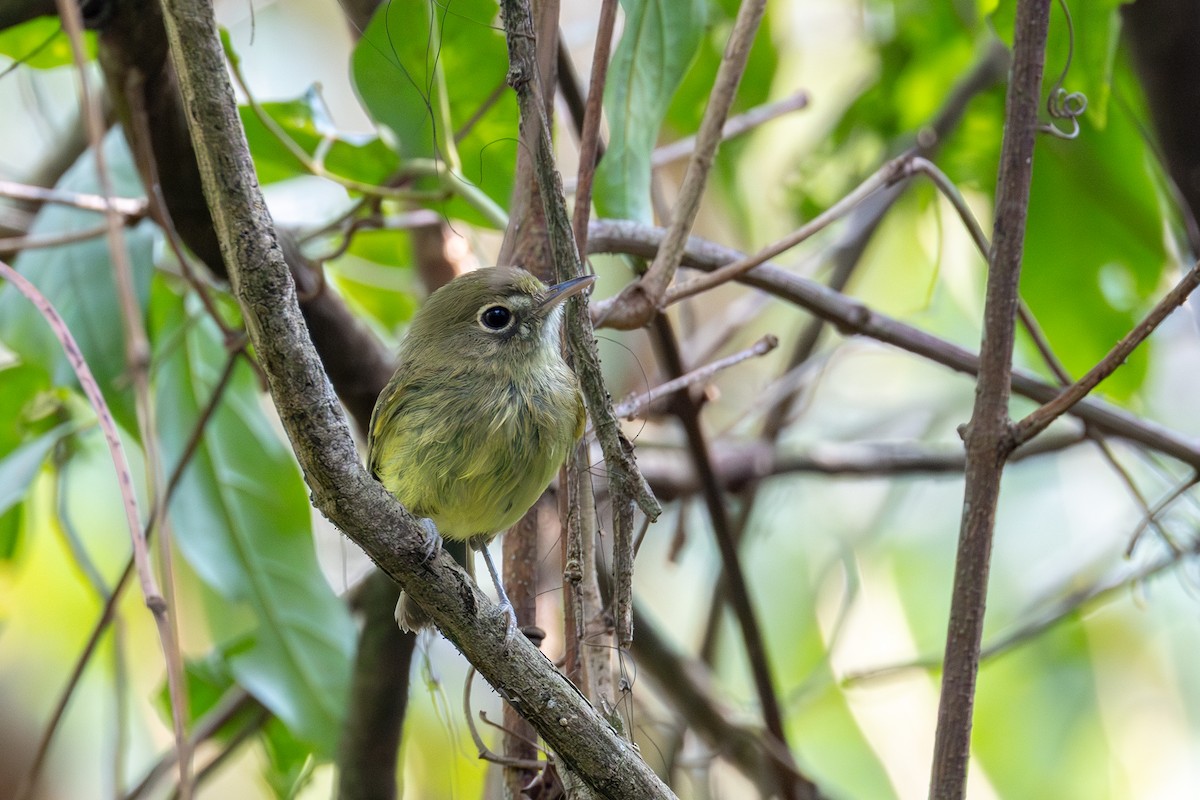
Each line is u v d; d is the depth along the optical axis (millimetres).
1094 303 11914
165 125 7590
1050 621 11148
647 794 5938
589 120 6930
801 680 13828
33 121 12102
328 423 5262
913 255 14609
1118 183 11617
